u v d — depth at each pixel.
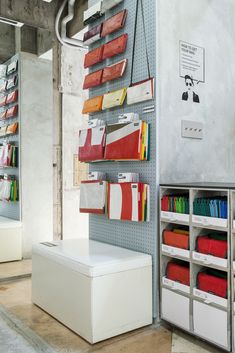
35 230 4.89
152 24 2.72
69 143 5.83
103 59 3.13
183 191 2.80
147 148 2.70
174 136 2.81
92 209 3.04
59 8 5.29
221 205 2.23
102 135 2.95
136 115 2.79
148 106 2.74
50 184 5.06
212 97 3.12
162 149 2.72
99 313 2.36
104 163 3.19
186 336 2.51
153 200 2.69
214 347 2.34
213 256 2.28
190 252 2.42
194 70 2.97
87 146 3.09
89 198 3.08
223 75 3.22
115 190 2.84
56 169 5.70
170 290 2.58
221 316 2.23
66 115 5.79
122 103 2.91
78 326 2.47
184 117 2.89
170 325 2.67
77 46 5.65
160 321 2.69
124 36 2.92
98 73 3.17
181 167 2.86
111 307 2.42
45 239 4.98
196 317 2.39
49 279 2.82
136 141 2.64
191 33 2.96
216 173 3.15
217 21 3.18
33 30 5.24
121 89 2.92
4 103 5.14
